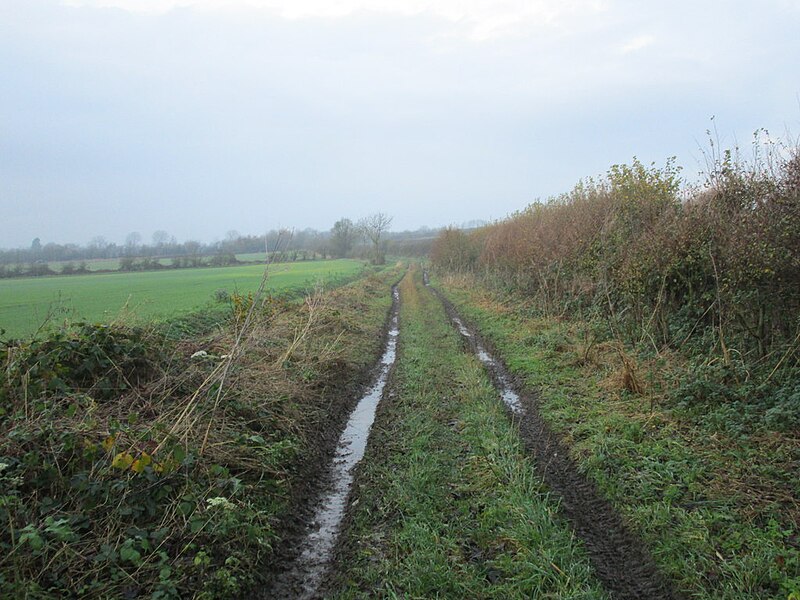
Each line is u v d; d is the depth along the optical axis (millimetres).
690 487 6012
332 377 11461
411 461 7344
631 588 4707
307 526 6137
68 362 7117
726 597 4359
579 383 10492
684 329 10852
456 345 15188
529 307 19141
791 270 7613
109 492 5266
